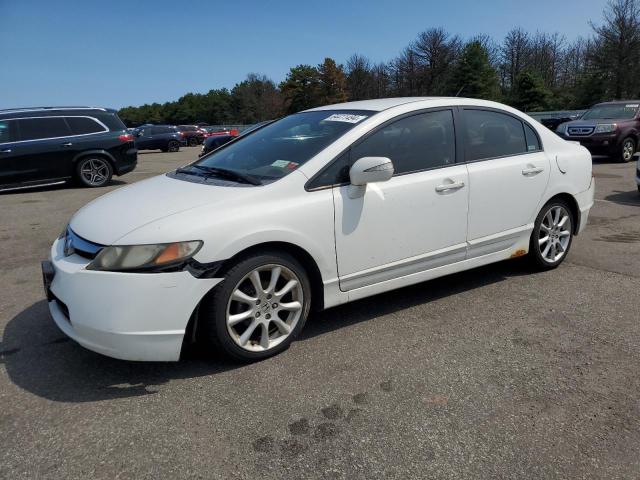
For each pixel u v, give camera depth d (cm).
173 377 296
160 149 3014
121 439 242
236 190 309
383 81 7150
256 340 315
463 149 391
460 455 228
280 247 310
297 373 298
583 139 1408
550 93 5225
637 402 264
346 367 304
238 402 270
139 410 265
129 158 1199
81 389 286
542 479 213
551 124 2822
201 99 10131
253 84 9188
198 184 335
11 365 315
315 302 336
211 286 282
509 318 369
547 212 449
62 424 254
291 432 245
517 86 5338
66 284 280
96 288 271
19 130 1068
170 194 321
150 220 285
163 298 271
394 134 358
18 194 1069
